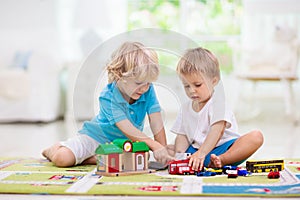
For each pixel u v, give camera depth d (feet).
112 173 5.04
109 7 15.70
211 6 15.61
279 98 15.84
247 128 11.32
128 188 4.42
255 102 15.81
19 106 13.47
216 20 15.58
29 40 14.74
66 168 5.69
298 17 15.06
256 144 5.38
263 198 4.08
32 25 15.71
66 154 5.74
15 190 4.37
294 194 4.13
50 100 13.76
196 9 15.69
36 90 13.43
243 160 5.46
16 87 13.38
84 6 15.10
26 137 9.94
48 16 15.66
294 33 13.75
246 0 14.99
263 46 14.08
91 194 4.27
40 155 7.41
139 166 5.22
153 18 16.06
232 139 5.54
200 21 15.66
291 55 12.96
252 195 4.14
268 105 15.84
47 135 10.28
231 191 4.26
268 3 14.71
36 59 13.50
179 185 4.53
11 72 13.44
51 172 5.38
